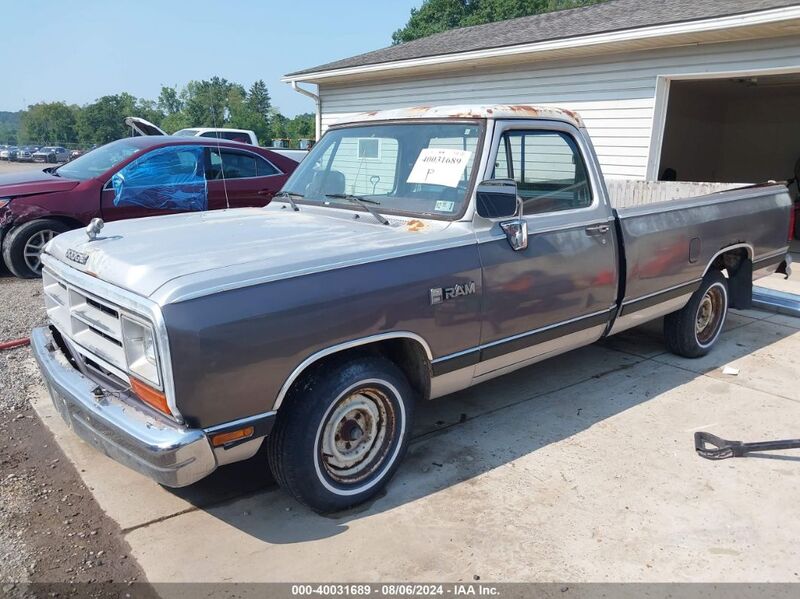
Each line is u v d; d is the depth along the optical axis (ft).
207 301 8.66
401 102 48.60
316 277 9.68
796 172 50.78
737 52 30.04
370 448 11.10
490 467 12.42
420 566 9.60
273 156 29.81
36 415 14.30
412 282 10.66
